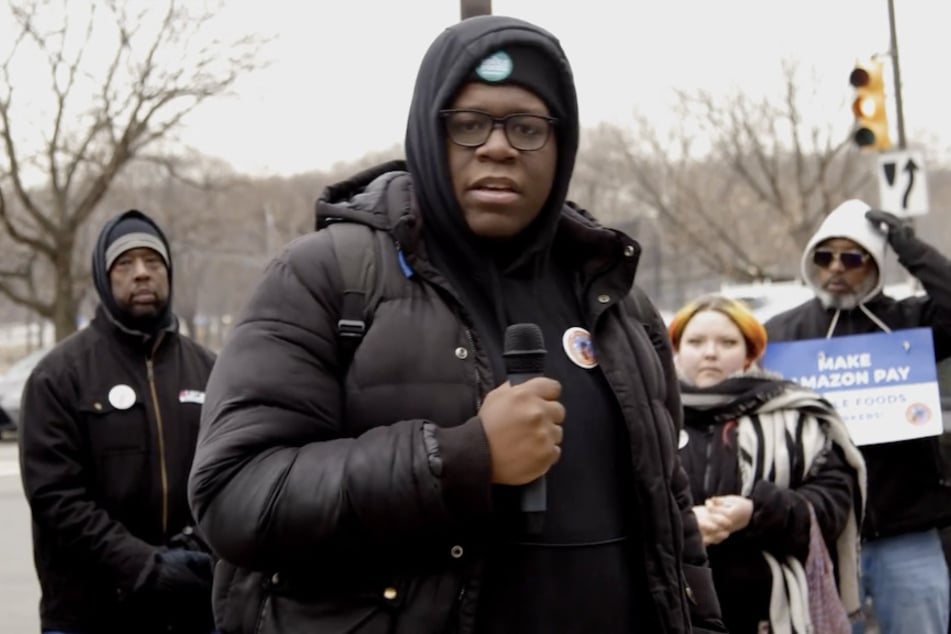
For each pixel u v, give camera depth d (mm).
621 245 2254
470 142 2082
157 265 3947
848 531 3945
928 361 4633
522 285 2199
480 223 2092
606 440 2170
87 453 3799
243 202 39250
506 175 2076
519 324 2066
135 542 3697
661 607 2156
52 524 3699
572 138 2154
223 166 35031
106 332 3914
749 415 3902
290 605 1982
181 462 3889
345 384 2002
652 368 2334
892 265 29734
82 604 3756
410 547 1942
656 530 2178
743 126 28500
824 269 4887
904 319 4848
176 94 22109
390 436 1902
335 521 1856
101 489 3805
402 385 1986
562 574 2053
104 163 22969
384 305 2025
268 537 1872
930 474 4617
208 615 3795
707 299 4203
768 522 3652
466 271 2139
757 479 3793
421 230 2080
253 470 1904
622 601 2121
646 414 2211
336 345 2004
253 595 2027
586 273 2273
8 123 21766
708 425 3939
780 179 30688
